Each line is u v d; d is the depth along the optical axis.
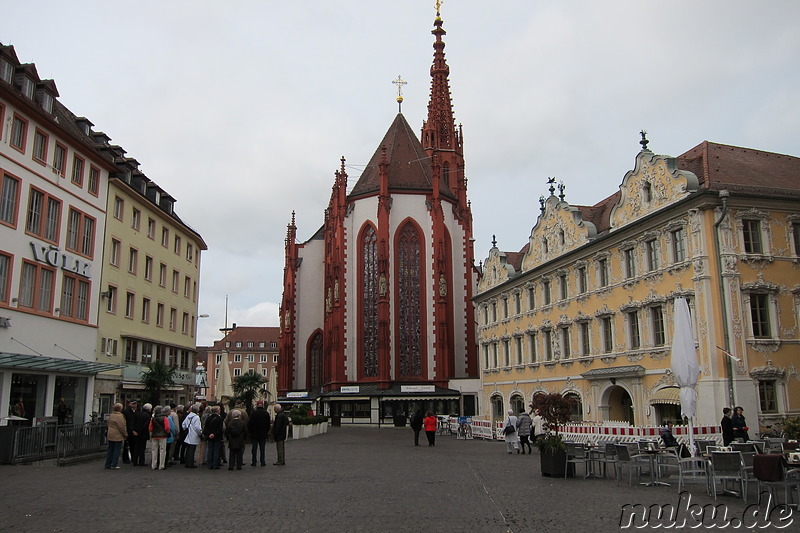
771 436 27.11
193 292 61.44
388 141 92.81
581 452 20.66
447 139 94.44
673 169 34.50
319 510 14.09
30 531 11.70
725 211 31.77
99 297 42.38
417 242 82.88
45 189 36.78
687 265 33.28
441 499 15.79
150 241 50.94
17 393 33.75
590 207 48.22
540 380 49.41
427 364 79.69
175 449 24.97
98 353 42.06
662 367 35.16
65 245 38.66
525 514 13.66
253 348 160.00
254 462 24.11
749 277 31.89
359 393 75.69
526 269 52.66
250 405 47.66
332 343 81.38
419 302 81.56
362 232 83.44
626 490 17.50
